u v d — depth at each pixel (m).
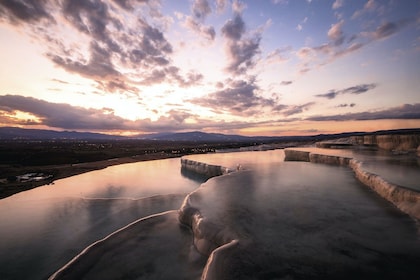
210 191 10.52
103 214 13.04
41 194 18.34
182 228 7.99
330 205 7.88
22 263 8.33
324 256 4.73
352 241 5.28
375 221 6.33
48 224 11.76
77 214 13.16
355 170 14.05
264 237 5.71
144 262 6.06
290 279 4.05
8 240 10.09
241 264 4.57
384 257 4.57
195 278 5.34
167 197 15.97
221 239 6.02
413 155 19.47
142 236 7.45
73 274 5.61
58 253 8.95
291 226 6.29
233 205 8.38
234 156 40.97
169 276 5.49
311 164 19.47
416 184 8.13
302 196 9.13
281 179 12.78
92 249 6.65
